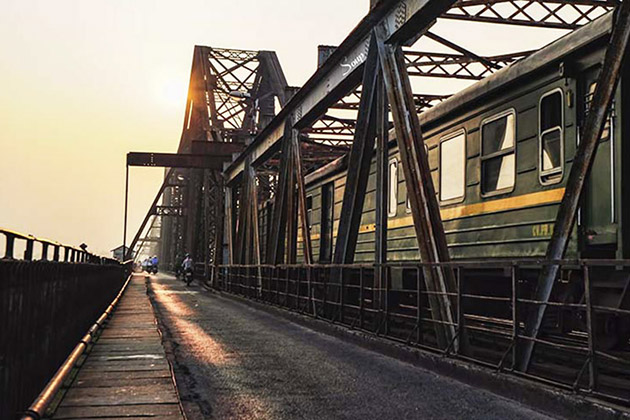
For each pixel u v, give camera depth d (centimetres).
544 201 875
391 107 1020
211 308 2006
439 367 814
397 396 684
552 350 889
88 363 825
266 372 834
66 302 784
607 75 589
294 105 1697
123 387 672
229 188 3036
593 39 775
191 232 5544
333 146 1850
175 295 2761
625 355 766
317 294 1533
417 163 923
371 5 1111
